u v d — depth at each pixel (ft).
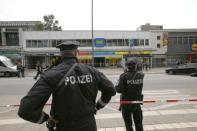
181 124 22.75
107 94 9.55
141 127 17.07
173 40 193.16
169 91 46.14
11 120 25.62
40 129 22.21
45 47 173.27
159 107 30.81
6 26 215.72
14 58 147.95
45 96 8.04
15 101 37.52
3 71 99.76
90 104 8.87
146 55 182.70
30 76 96.12
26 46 173.37
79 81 8.64
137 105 16.75
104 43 177.88
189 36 194.29
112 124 23.20
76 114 8.41
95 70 9.46
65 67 8.61
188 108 29.94
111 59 177.47
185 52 192.85
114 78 79.15
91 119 8.77
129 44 181.47
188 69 93.86
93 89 9.03
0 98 40.75
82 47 175.94
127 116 16.87
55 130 8.63
